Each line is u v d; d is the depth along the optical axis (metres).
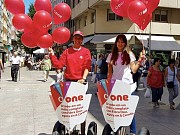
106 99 4.21
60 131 4.94
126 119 4.18
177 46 25.14
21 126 6.96
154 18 26.92
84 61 5.09
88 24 31.30
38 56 53.16
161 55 24.28
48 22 5.47
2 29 65.88
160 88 10.02
